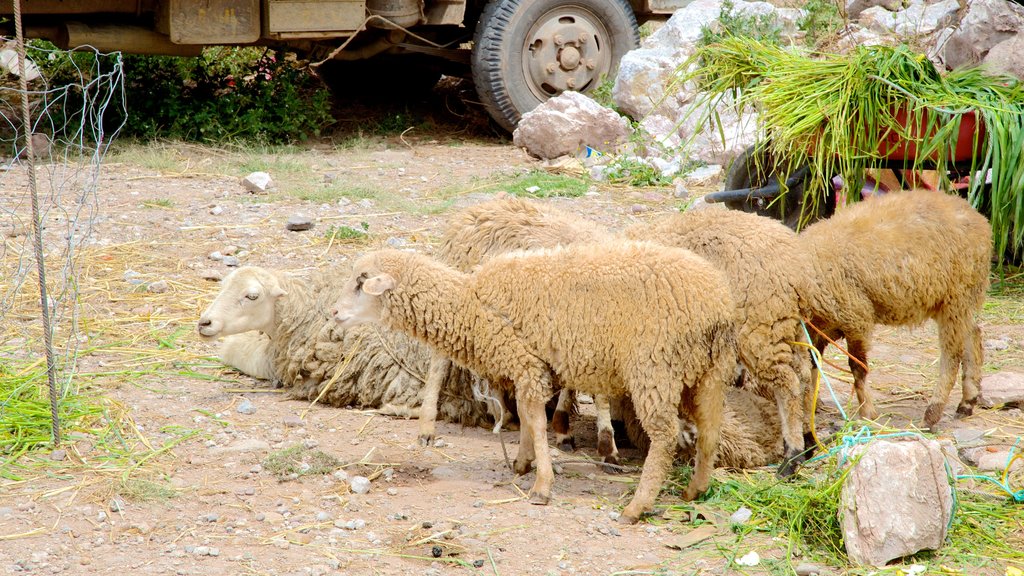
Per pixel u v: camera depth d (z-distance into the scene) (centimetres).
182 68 1259
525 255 480
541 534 444
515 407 579
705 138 1114
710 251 529
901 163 720
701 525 454
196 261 820
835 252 531
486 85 1250
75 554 417
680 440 518
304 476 500
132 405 577
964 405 576
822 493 450
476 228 583
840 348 563
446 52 1295
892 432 495
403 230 916
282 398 607
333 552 425
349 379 596
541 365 472
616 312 451
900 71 689
